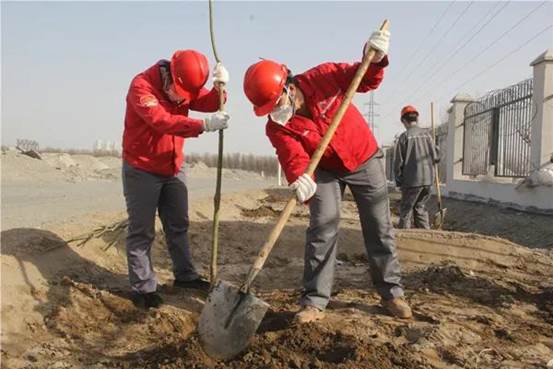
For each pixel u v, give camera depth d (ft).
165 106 15.26
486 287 17.65
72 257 18.52
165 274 19.45
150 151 15.38
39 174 94.79
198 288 17.29
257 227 26.32
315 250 13.91
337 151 13.61
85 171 110.83
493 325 14.20
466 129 53.83
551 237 28.17
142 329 14.35
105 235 21.04
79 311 14.99
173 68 15.02
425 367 11.35
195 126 14.43
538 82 36.04
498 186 42.96
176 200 16.71
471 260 21.59
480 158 49.11
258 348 11.73
